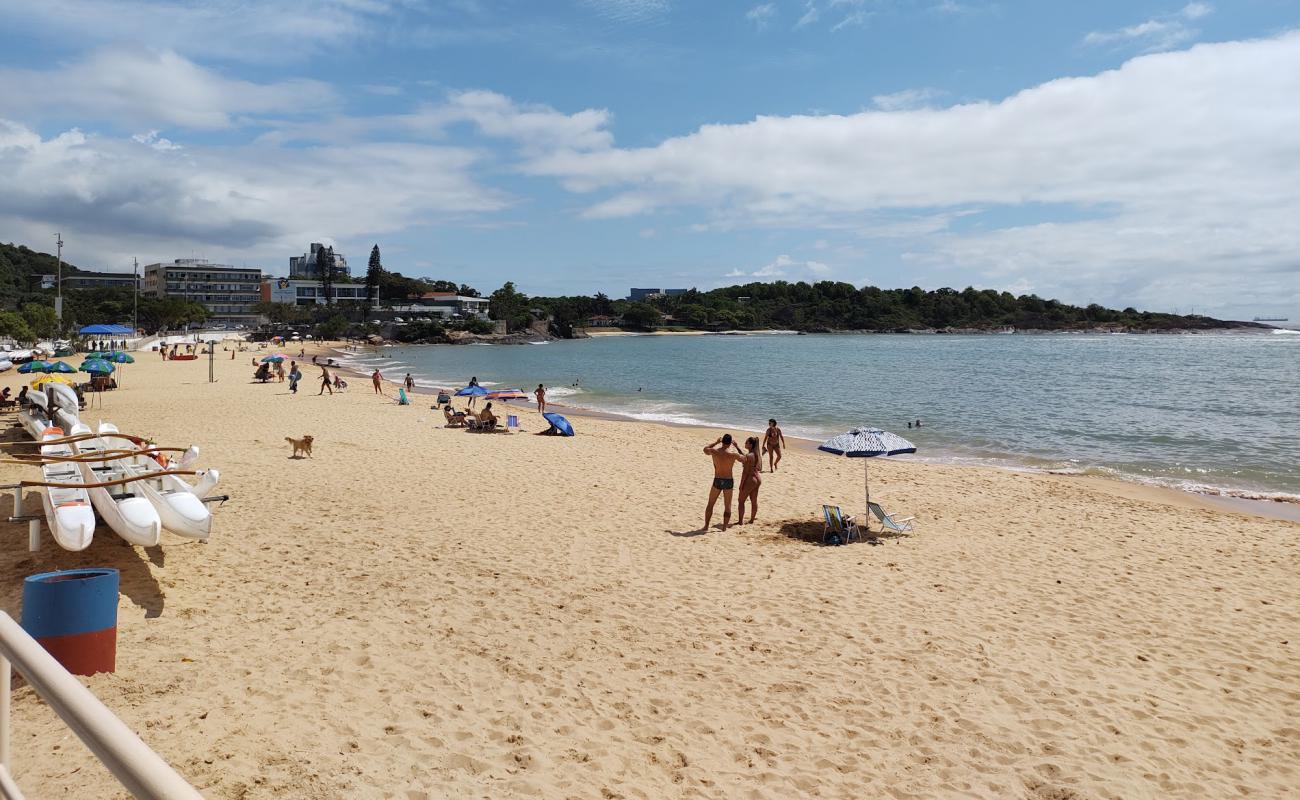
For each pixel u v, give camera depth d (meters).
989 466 20.31
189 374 49.12
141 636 6.76
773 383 51.41
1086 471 19.48
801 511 13.65
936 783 5.36
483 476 16.02
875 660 7.29
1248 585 9.71
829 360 83.88
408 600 8.32
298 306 156.12
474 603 8.37
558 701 6.20
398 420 26.23
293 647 6.82
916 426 27.47
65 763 4.38
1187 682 7.01
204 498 10.01
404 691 6.14
